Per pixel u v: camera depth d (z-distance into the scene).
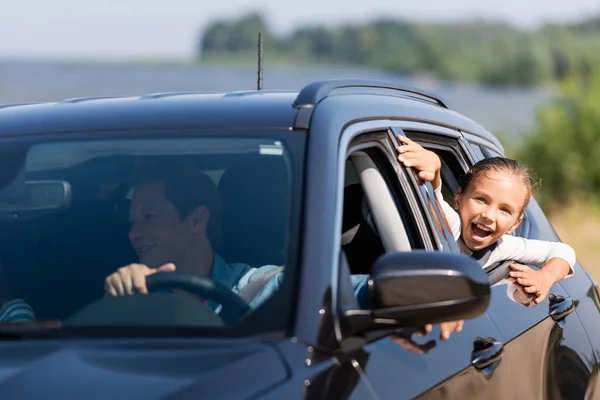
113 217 6.54
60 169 6.76
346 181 7.91
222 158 6.51
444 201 8.37
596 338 9.12
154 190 6.51
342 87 7.43
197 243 6.41
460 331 6.80
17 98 94.44
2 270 6.34
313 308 5.55
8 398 4.93
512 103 161.00
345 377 5.44
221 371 5.09
